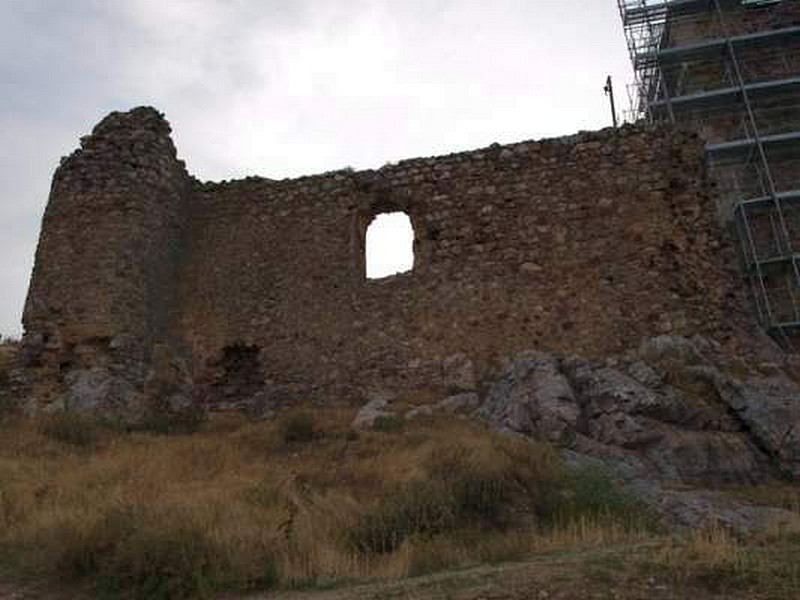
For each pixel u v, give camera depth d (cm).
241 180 1973
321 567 714
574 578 597
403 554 752
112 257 1689
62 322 1650
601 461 1198
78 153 1828
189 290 1884
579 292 1622
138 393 1608
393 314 1723
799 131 2389
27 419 1478
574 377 1434
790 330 2066
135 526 746
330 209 1866
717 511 1020
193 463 1173
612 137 1736
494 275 1691
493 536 850
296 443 1341
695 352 1473
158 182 1839
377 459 1128
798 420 1302
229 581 677
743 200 2228
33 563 748
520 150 1789
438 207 1792
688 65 2636
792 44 2536
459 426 1357
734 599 544
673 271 1589
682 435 1273
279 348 1764
